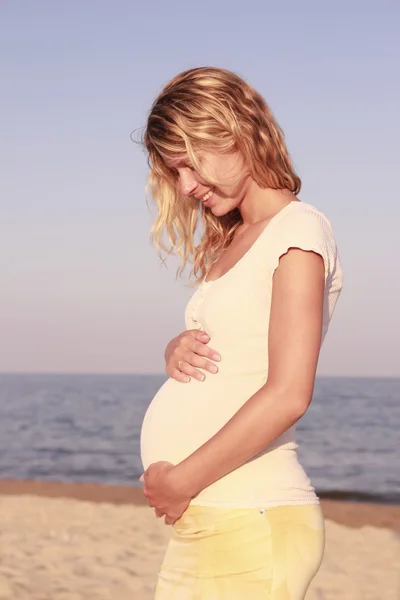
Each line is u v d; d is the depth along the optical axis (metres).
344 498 15.43
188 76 1.86
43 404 60.88
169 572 1.80
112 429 36.22
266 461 1.76
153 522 7.98
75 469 21.83
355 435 31.41
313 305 1.68
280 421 1.65
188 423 1.87
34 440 30.67
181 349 1.92
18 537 7.12
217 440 1.69
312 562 1.73
